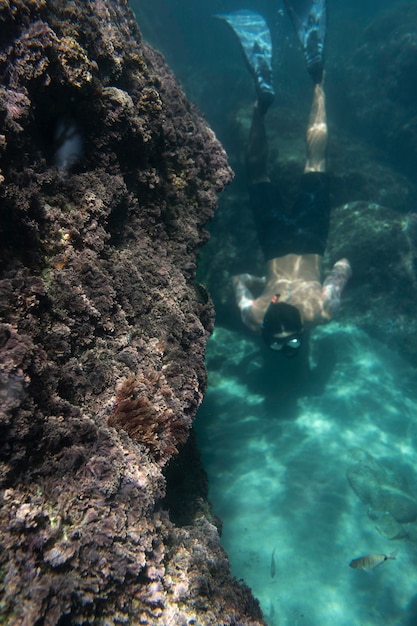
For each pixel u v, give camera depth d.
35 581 1.35
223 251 8.22
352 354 7.55
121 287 2.43
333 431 6.43
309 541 5.09
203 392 2.77
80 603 1.43
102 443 1.80
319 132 7.37
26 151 2.14
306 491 5.64
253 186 7.32
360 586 4.67
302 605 4.50
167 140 3.37
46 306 1.95
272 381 7.24
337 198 8.91
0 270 1.86
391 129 11.81
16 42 2.01
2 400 1.47
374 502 5.44
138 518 1.73
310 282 6.32
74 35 2.43
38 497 1.53
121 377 2.16
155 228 3.05
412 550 5.02
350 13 18.86
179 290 2.85
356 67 12.73
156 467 1.98
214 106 14.15
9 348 1.56
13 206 1.94
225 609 2.09
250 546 5.03
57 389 1.86
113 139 2.61
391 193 9.09
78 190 2.41
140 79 3.11
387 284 7.93
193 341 2.78
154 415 2.10
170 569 1.93
